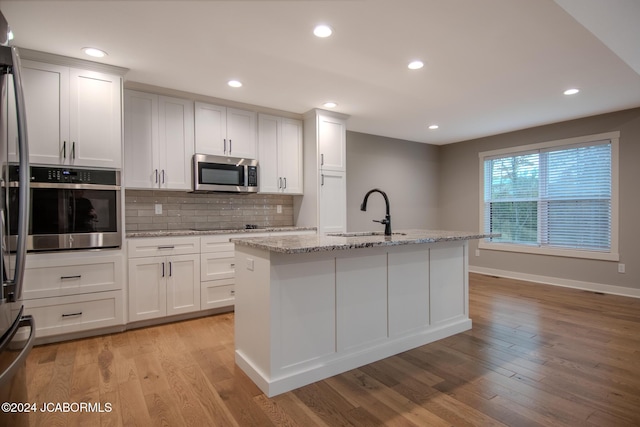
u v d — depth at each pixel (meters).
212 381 2.18
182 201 3.93
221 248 3.57
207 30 2.41
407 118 4.67
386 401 1.96
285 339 2.07
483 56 2.80
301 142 4.48
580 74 3.16
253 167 4.01
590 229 4.63
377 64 2.95
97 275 2.90
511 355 2.57
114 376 2.25
